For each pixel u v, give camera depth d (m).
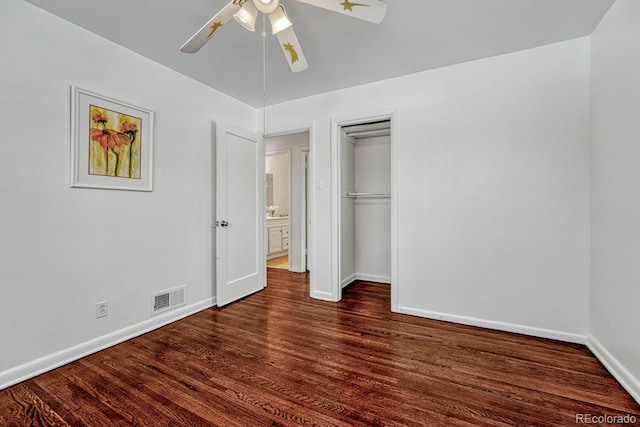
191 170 2.92
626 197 1.71
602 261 2.00
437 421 1.45
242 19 1.60
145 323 2.50
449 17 1.97
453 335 2.41
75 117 2.04
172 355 2.11
